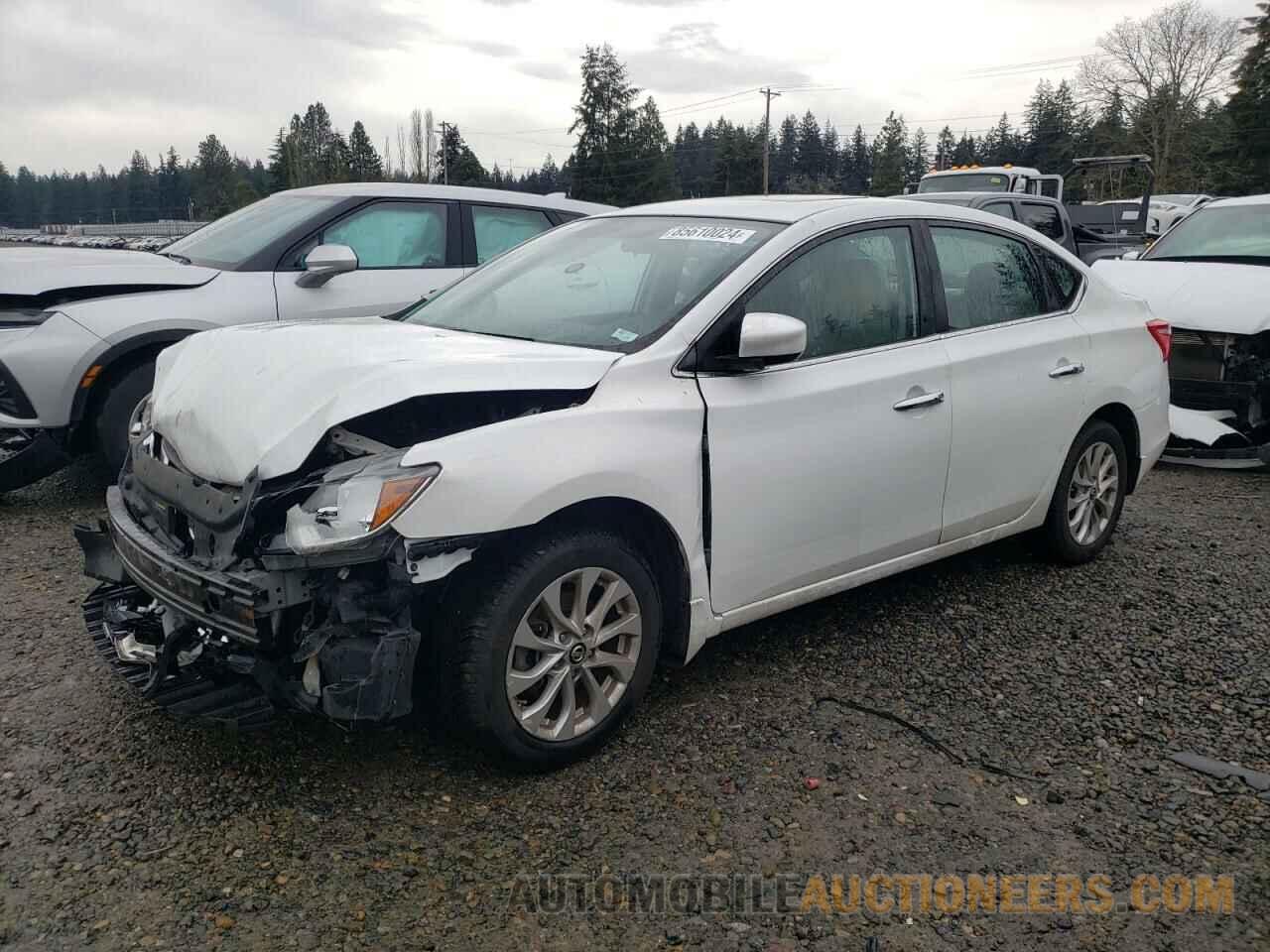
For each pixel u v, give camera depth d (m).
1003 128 110.50
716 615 3.50
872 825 2.97
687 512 3.30
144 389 5.68
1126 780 3.24
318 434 2.84
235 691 2.99
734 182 84.88
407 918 2.53
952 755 3.36
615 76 79.56
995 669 3.98
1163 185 63.19
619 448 3.10
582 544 3.08
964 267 4.37
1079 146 77.00
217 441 2.99
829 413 3.67
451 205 6.96
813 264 3.77
